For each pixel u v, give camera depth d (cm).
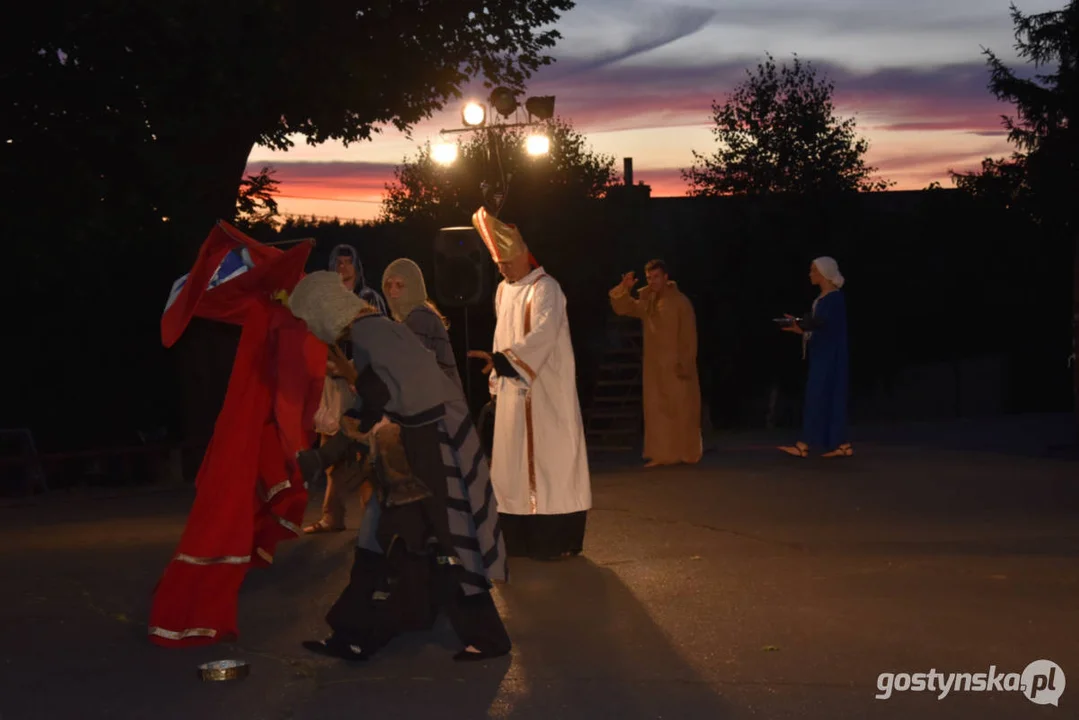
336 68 1728
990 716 454
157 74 1482
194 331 1895
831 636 561
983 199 3575
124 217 1537
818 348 1225
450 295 1147
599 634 575
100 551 809
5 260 1595
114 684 505
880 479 1060
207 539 561
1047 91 2834
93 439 2305
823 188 3152
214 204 1812
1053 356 3662
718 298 3198
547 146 1283
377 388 519
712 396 3278
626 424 1627
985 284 3569
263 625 599
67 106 1495
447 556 525
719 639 561
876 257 3297
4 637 576
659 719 457
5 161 1460
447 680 508
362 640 538
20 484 1462
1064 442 1392
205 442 1628
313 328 528
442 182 3117
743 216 3181
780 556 748
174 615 558
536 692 490
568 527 752
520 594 662
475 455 535
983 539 782
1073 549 741
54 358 2247
